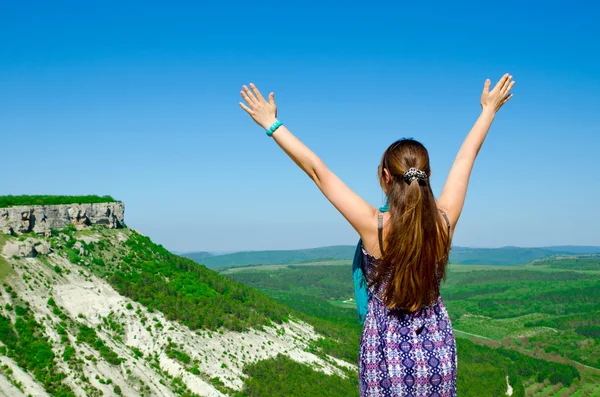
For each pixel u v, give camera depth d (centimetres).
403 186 588
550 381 18238
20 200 11619
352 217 600
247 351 11538
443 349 591
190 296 12900
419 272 571
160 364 9762
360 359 615
